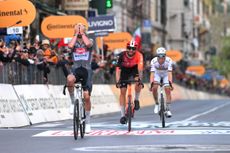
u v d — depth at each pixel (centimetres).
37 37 4803
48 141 2655
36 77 4347
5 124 3481
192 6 17275
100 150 2292
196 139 2645
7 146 2492
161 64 3375
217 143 2484
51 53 4775
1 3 4344
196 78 13425
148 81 7912
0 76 3747
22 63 4116
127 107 3080
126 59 3011
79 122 2691
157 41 13012
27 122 3753
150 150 2262
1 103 3534
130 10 10581
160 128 3291
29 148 2408
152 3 12719
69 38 5288
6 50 3959
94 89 5397
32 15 4325
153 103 7744
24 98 3903
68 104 4631
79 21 5116
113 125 3597
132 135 2875
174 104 7356
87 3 6281
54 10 6925
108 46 6962
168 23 15075
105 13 6475
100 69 5816
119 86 3053
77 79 2686
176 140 2614
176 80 10481
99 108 5334
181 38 15212
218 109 5769
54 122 4075
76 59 2672
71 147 2414
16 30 4344
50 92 4388
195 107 6369
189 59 15775
